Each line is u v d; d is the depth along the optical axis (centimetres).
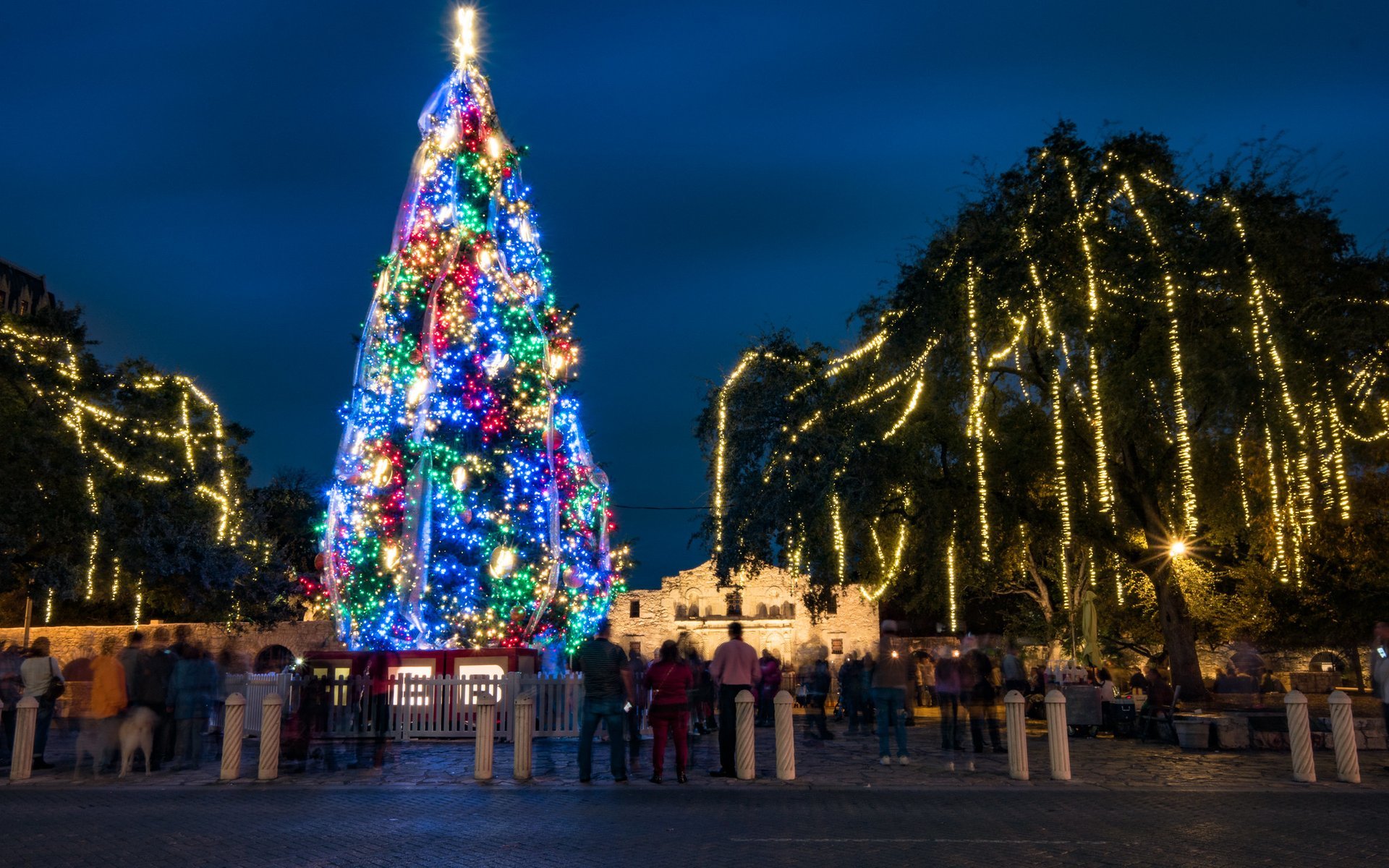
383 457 2358
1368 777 1321
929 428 2178
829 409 2236
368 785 1317
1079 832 923
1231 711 1897
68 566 3042
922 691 3544
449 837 914
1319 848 835
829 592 2480
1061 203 2016
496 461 2392
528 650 2239
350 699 1931
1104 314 1973
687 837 907
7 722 1552
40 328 3052
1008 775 1358
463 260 2438
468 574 2380
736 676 1389
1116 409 1970
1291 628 2953
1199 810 1052
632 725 1455
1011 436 2186
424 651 2152
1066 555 2520
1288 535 2183
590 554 2717
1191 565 2712
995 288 2023
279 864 795
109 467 3125
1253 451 2067
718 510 2314
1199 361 1883
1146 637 3572
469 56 2531
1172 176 2020
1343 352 1925
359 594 2406
